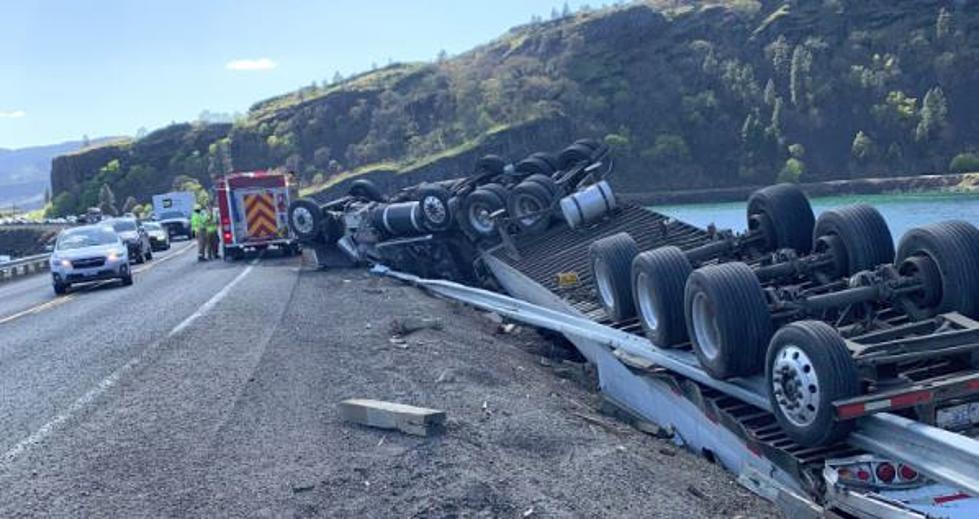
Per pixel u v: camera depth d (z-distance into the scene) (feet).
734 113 408.05
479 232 56.39
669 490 22.00
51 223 360.89
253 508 19.13
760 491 23.08
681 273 28.94
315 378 30.73
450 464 21.31
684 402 27.96
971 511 18.52
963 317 22.71
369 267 71.61
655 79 446.60
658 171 360.28
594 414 30.66
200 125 601.62
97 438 24.73
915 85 401.90
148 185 552.00
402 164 426.51
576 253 46.21
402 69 595.88
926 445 18.85
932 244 24.18
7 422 27.30
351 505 19.21
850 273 28.22
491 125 426.92
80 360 37.06
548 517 18.79
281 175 91.86
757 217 33.88
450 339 38.86
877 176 337.31
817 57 428.15
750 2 498.28
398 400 27.50
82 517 18.95
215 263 89.97
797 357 21.57
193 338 40.06
